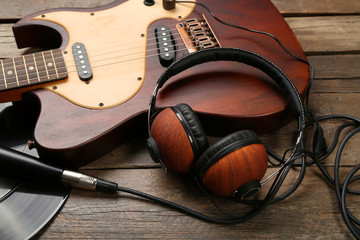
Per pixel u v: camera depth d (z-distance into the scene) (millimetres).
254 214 1071
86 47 1267
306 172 1213
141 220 1101
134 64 1245
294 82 1251
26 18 1332
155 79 1224
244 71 1257
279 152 1258
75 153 1102
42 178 1066
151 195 1146
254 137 970
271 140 1282
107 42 1289
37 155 1182
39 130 1087
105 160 1210
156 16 1387
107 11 1378
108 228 1084
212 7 1439
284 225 1110
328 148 1261
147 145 1009
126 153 1229
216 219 1082
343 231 1110
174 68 1108
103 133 1104
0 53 1427
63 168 1081
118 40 1300
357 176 1145
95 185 1073
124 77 1211
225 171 936
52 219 1085
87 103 1146
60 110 1127
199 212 1123
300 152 1078
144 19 1371
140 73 1228
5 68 1160
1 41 1461
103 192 1126
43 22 1325
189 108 996
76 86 1172
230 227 1099
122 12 1382
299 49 1340
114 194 1138
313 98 1395
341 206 1076
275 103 1193
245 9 1442
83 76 1180
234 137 950
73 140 1082
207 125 1215
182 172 1043
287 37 1373
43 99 1139
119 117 1133
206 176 964
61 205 1099
